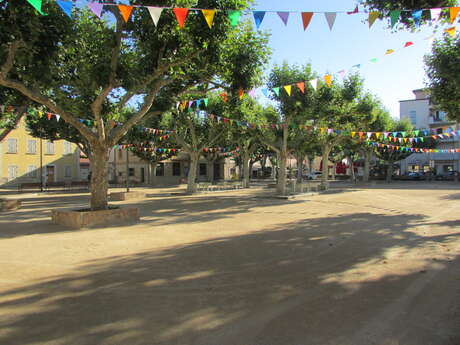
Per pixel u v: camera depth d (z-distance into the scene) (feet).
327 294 13.65
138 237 24.94
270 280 15.34
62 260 18.67
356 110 60.13
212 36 26.35
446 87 33.65
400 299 13.12
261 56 32.96
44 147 113.50
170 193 70.23
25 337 10.21
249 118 57.93
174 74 32.68
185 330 10.68
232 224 30.86
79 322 11.21
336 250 20.77
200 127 69.77
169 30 27.45
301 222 31.83
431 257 19.04
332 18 19.24
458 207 42.78
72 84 33.27
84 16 32.55
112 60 28.78
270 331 10.59
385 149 103.65
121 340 10.03
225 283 14.94
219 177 149.69
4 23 19.76
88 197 65.62
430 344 9.78
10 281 15.24
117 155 137.39
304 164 192.44
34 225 30.53
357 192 70.95
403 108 136.15
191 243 22.88
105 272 16.53
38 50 23.11
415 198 56.29
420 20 26.96
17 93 30.94
